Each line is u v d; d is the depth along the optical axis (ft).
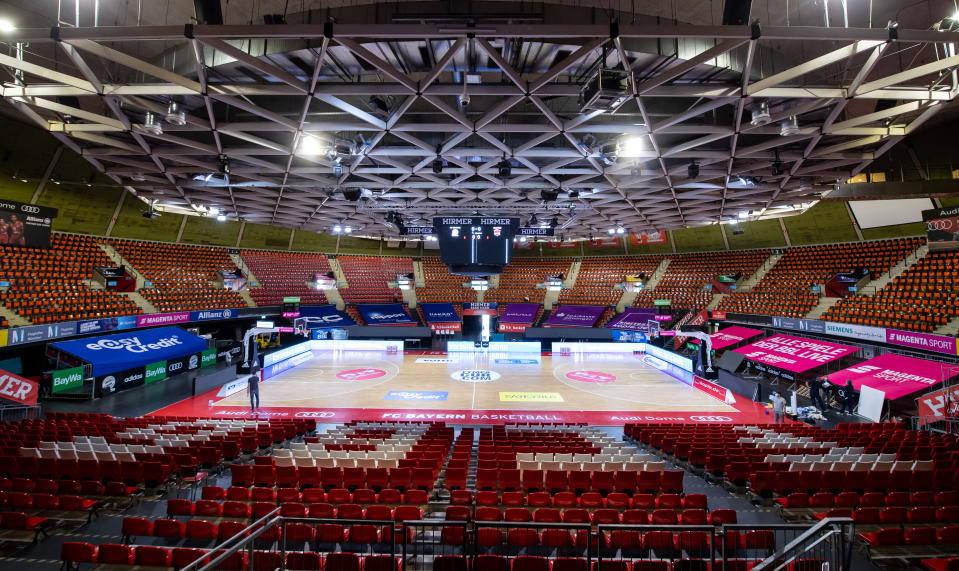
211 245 130.21
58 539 27.32
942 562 23.24
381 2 34.68
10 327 68.54
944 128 77.30
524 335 131.95
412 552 25.52
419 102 41.91
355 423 57.21
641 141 47.24
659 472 33.45
